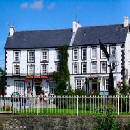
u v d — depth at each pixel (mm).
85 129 18594
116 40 58750
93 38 61000
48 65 62438
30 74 63000
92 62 59875
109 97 19891
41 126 19297
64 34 64500
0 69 68812
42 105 21641
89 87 59406
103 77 58500
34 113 20562
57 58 62031
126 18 61031
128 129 17781
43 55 63031
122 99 20781
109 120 16359
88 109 21422
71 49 61281
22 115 19719
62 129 19000
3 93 63906
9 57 64750
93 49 60125
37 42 64250
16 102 22031
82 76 60094
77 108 19750
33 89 62094
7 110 21641
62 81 59062
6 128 19672
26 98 21984
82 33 63125
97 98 21781
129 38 60000
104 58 58875
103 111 18875
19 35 67125
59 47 61688
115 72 57250
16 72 64188
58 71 61500
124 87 28406
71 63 61094
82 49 60750
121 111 19688
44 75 61656
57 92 50656
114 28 61656
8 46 65000
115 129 16312
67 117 19031
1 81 65250
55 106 21625
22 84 63250
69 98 21578
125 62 57812
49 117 19281
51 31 66250
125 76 56875
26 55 63938
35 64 63219
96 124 18328
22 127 19531
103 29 62469
